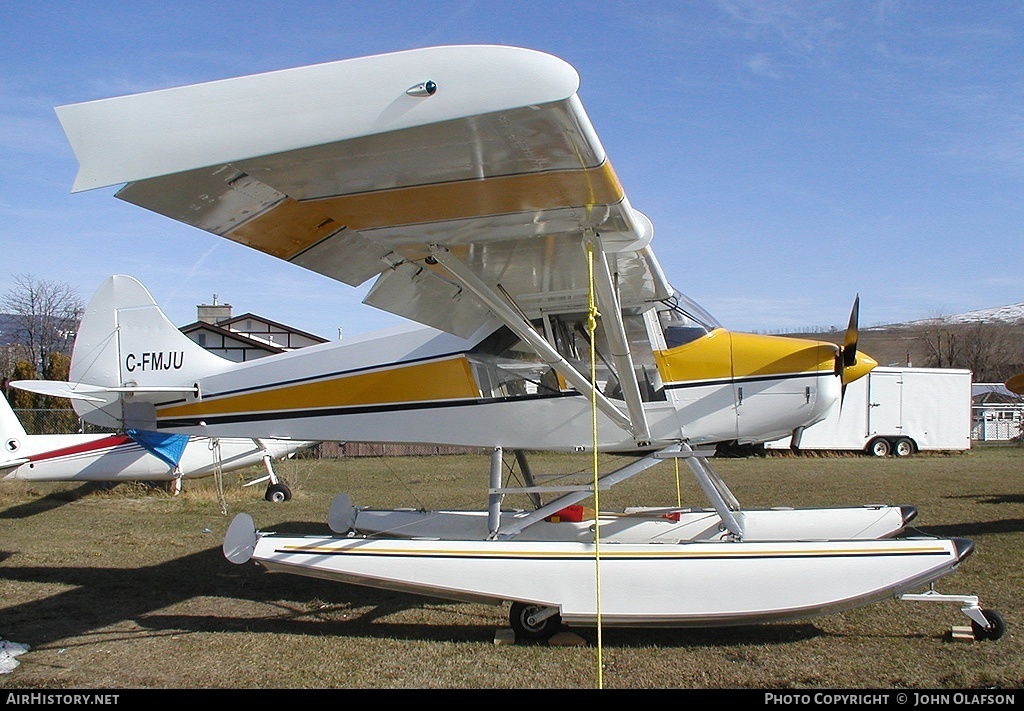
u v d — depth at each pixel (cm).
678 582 399
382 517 578
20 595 520
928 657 371
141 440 1021
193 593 527
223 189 296
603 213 319
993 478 1163
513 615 414
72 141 268
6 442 1023
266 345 2400
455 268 363
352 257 399
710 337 501
